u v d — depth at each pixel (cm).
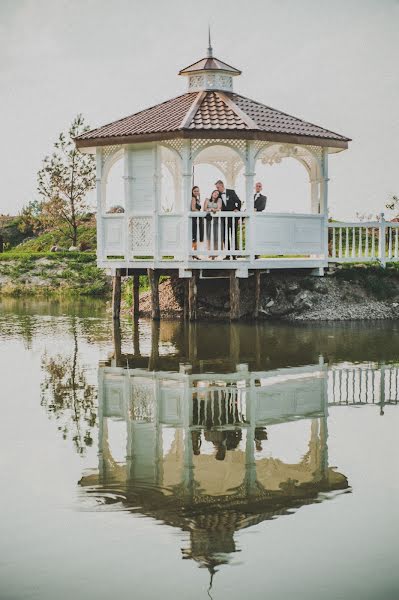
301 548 541
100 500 627
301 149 1814
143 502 621
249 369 1131
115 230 1727
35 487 655
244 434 811
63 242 3619
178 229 1622
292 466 707
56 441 787
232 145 1620
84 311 2030
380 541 551
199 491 645
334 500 626
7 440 789
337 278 1800
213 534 564
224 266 1627
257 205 1700
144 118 1717
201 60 1780
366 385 1024
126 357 1247
